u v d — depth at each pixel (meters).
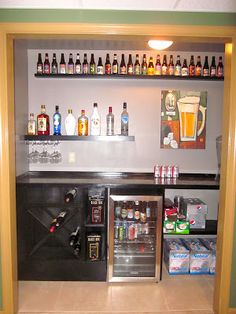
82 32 1.85
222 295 2.05
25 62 2.84
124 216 2.63
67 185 2.44
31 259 2.52
